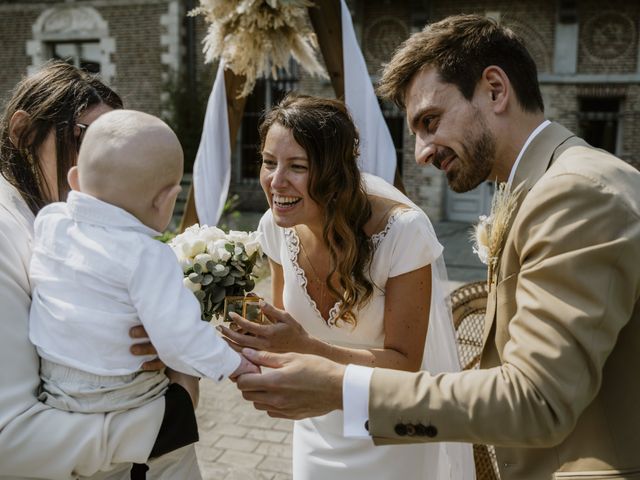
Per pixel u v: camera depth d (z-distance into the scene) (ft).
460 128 4.51
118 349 4.10
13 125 4.57
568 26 38.04
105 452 4.02
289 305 6.66
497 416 3.69
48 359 4.05
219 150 14.92
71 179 4.35
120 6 43.55
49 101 4.55
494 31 4.51
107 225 4.14
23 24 45.60
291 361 4.44
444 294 6.56
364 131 12.05
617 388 3.99
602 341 3.61
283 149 5.53
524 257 3.98
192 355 4.07
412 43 4.69
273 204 5.86
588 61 38.45
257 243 5.86
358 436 4.06
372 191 6.59
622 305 3.68
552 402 3.58
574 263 3.65
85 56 45.70
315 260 6.38
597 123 39.88
